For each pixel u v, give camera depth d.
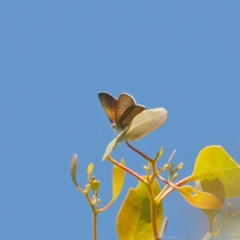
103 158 1.84
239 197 1.85
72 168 1.86
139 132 1.85
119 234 1.87
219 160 1.86
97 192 1.86
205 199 1.83
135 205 1.87
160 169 1.86
